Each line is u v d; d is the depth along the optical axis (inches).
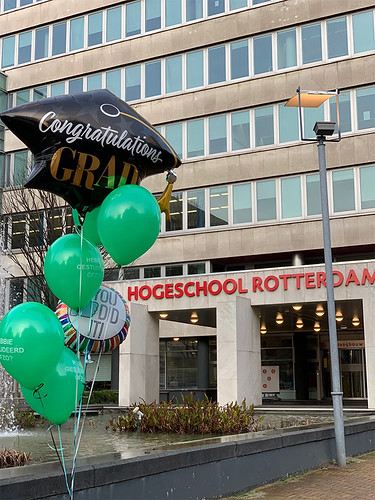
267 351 1251.2
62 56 1389.0
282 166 1145.4
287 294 850.1
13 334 210.2
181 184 1226.0
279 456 358.3
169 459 274.7
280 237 1127.6
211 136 1221.7
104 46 1344.7
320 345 1224.8
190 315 982.4
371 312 792.3
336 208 1096.8
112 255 232.7
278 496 311.6
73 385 229.9
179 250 1211.9
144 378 914.7
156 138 240.4
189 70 1258.0
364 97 1100.5
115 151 229.3
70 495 225.3
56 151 222.7
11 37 1465.3
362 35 1115.3
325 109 1124.5
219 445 309.1
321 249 1097.4
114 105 235.1
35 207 925.2
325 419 688.4
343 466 400.5
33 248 912.3
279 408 823.7
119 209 224.2
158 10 1304.1
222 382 809.5
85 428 597.6
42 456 394.3
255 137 1180.5
